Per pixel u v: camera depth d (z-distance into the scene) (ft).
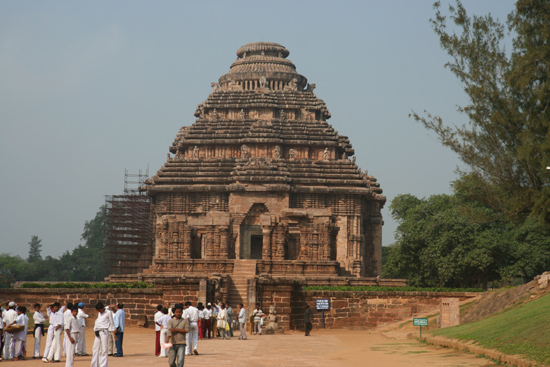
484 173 144.05
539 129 133.59
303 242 249.14
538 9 136.15
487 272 268.62
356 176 311.47
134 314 176.24
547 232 151.84
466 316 157.58
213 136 326.65
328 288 186.50
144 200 349.82
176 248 252.01
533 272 253.44
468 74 140.67
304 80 365.20
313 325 179.52
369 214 331.36
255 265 227.40
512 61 138.51
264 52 369.30
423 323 132.26
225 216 255.29
